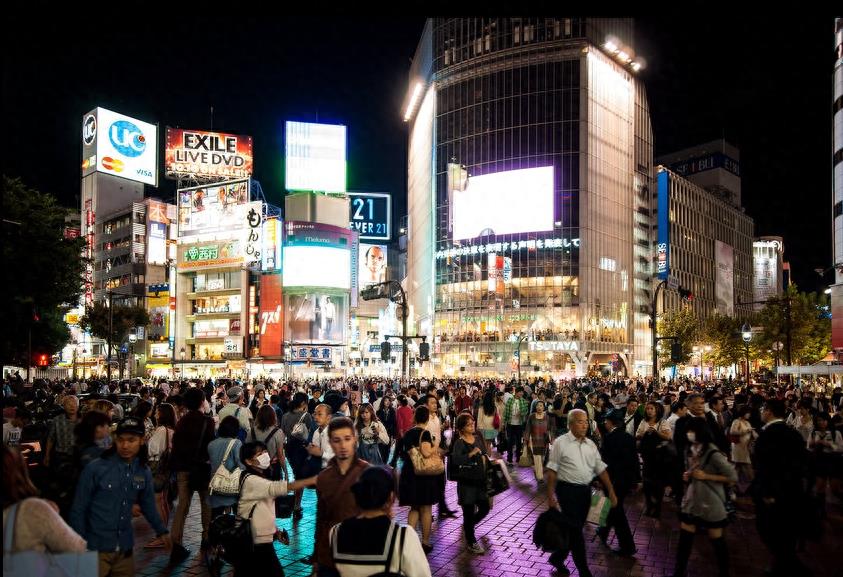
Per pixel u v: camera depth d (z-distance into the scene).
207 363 87.44
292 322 82.06
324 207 91.81
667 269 98.25
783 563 7.50
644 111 102.31
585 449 7.61
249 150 97.81
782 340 61.62
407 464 8.90
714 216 118.38
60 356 68.56
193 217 90.75
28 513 3.45
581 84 89.38
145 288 99.50
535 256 86.50
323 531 5.07
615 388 31.75
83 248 29.50
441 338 90.44
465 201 91.44
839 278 50.53
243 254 86.06
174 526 8.40
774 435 7.69
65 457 8.43
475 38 95.38
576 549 7.45
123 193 113.88
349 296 87.56
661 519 11.14
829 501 12.98
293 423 12.21
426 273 99.12
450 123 95.81
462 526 10.48
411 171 117.81
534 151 89.44
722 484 7.31
